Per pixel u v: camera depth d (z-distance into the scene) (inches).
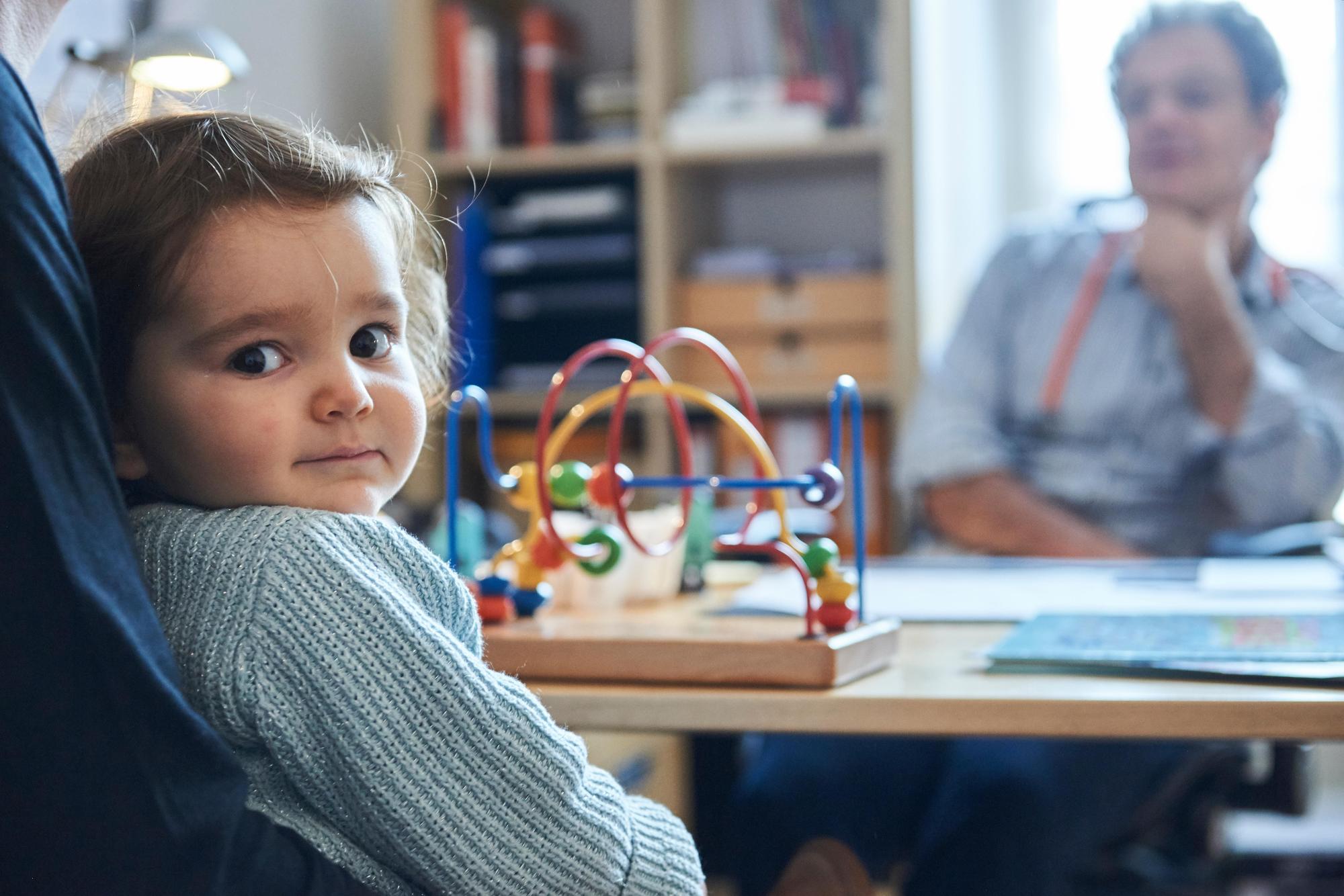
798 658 29.6
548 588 37.0
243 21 90.8
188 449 24.7
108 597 18.8
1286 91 79.9
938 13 107.0
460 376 96.4
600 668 31.0
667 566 41.8
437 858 22.7
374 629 22.8
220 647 22.5
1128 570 52.3
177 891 18.7
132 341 24.8
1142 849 61.6
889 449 94.9
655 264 97.8
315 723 22.5
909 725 28.2
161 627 20.6
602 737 63.2
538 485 34.8
